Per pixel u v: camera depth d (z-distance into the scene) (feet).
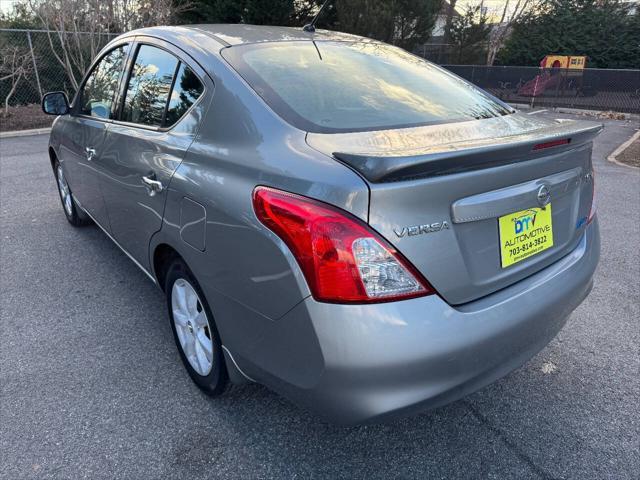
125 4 44.16
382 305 5.18
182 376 8.65
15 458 6.91
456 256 5.59
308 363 5.45
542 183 6.41
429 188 5.28
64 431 7.40
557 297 6.60
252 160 6.14
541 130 6.66
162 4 46.11
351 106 7.01
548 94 63.31
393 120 6.89
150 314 10.65
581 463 6.88
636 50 76.59
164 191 7.55
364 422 5.41
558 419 7.70
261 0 58.54
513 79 65.41
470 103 8.17
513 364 6.30
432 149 5.35
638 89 57.88
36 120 38.78
